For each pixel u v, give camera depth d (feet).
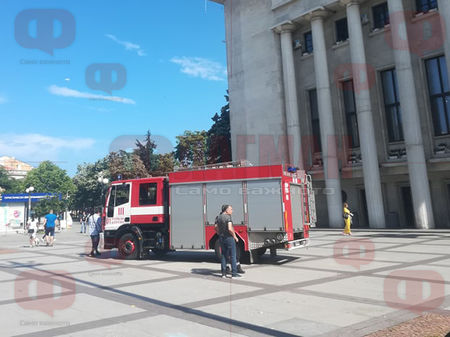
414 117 63.62
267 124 93.81
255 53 97.14
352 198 79.66
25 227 129.70
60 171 300.20
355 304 17.98
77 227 158.30
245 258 34.09
